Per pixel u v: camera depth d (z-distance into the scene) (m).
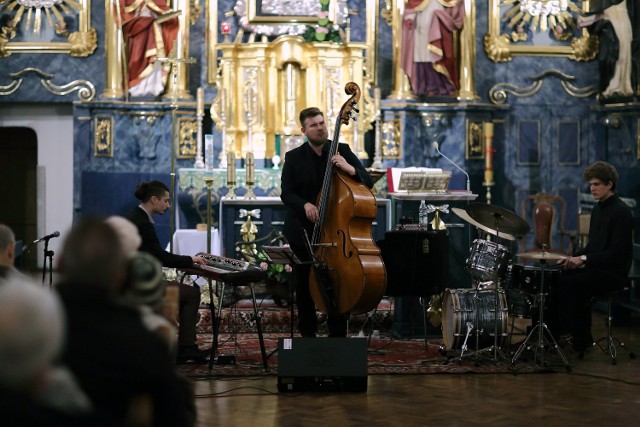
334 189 7.38
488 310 8.30
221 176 11.80
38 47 12.73
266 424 6.18
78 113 12.77
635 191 11.90
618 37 12.40
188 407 3.95
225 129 12.51
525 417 6.43
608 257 8.30
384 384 7.41
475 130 12.98
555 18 13.14
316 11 12.64
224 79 12.52
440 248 8.63
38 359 2.50
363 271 7.14
